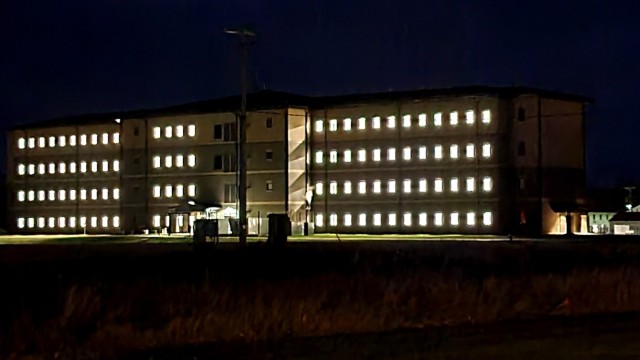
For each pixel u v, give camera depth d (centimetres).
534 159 9231
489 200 9269
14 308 2333
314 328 2347
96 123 11525
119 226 11244
